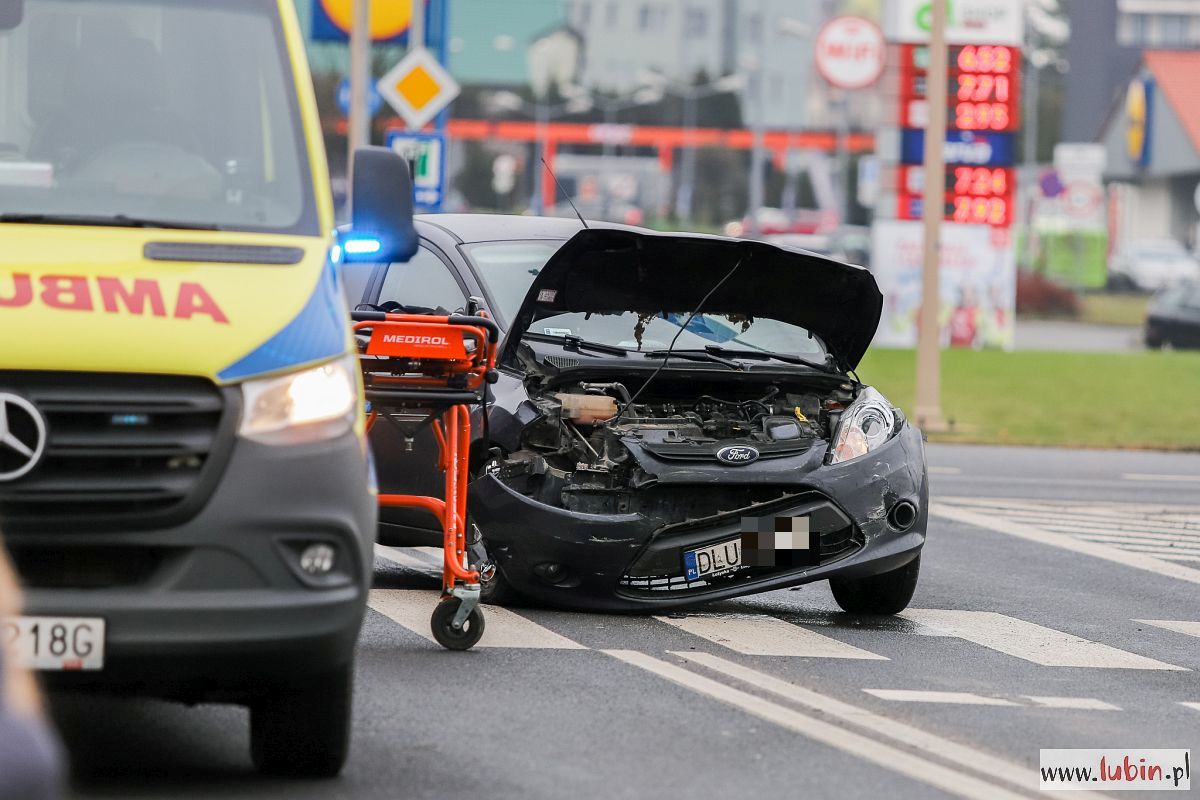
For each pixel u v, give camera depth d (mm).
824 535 25250
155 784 15883
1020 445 59750
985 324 103750
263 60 18516
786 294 27859
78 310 15211
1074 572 32156
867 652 23531
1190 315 113875
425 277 28594
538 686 20344
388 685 20062
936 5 62594
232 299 15773
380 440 26984
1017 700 20781
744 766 17062
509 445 25250
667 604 24797
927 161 62875
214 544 14828
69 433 14688
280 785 15969
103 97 17922
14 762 6629
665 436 25656
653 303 27594
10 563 14508
